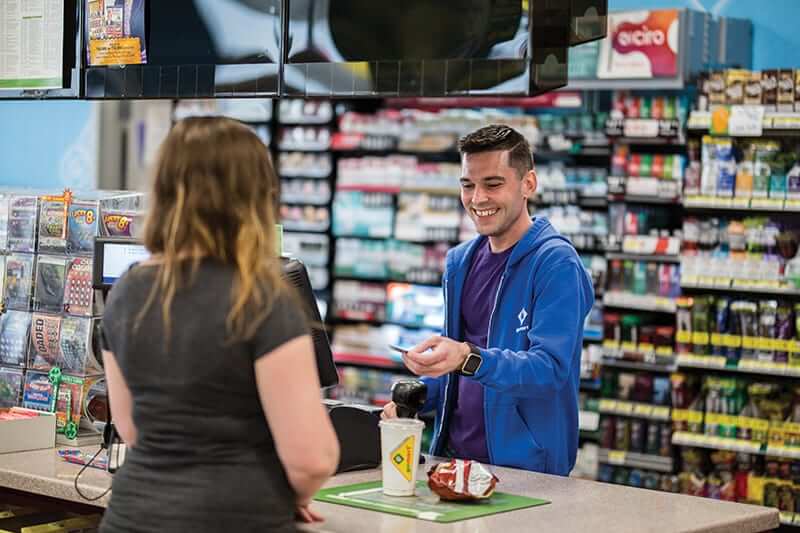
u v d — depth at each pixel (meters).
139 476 2.40
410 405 3.46
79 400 3.91
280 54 3.79
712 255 6.68
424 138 8.25
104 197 4.05
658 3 7.47
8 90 4.42
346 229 8.64
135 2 4.08
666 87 6.71
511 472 3.63
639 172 6.98
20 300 4.11
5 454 3.68
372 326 8.66
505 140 3.90
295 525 2.54
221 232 2.39
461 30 3.45
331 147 8.59
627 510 3.09
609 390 7.08
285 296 2.36
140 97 4.10
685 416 6.73
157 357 2.38
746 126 6.43
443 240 8.31
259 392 2.35
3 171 9.96
